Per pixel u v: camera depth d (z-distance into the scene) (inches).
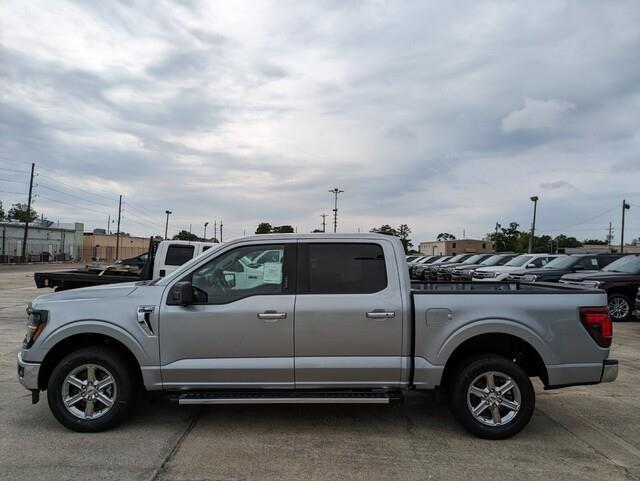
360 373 178.7
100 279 458.9
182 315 178.4
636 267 506.6
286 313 178.5
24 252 2100.1
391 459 161.8
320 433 183.6
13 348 326.3
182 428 186.7
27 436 177.3
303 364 177.9
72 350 191.2
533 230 1863.9
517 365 180.2
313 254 186.5
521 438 181.3
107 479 145.1
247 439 176.9
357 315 178.7
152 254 457.7
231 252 187.3
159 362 178.2
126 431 182.9
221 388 179.6
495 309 179.5
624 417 206.1
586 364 181.0
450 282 238.8
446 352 178.4
